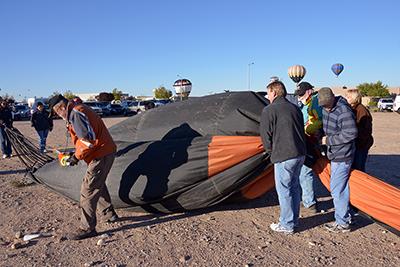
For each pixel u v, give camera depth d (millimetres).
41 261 4590
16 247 4969
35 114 13102
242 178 5711
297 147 5012
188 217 6129
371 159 11188
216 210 6469
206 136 6066
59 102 5141
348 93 5867
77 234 5219
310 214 6215
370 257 4648
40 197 7355
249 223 5840
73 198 6574
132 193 5926
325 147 5727
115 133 7309
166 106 7391
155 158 5992
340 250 4852
